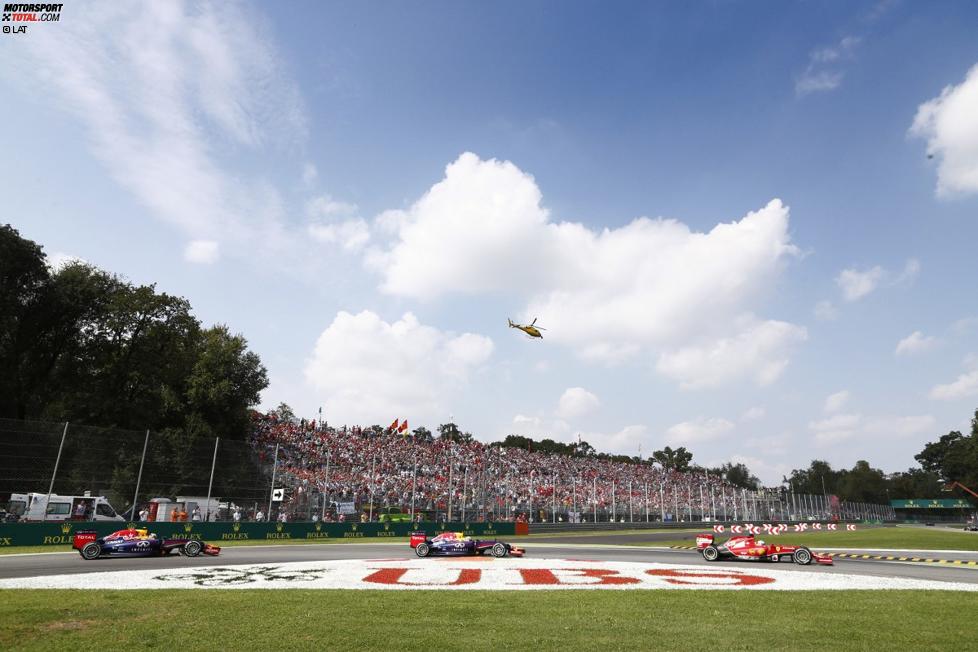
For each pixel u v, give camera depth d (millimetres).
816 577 16875
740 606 11289
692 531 57312
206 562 19109
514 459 71125
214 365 49812
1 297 38750
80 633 8453
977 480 115625
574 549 28656
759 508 77688
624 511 59688
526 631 8797
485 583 14789
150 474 29141
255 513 32719
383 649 7648
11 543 23562
